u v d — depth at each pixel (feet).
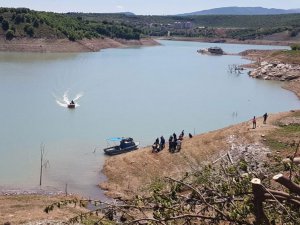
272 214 22.48
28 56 524.52
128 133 199.62
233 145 153.69
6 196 121.60
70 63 473.26
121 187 132.67
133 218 22.85
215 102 285.64
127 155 155.63
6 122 206.18
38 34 599.57
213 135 166.09
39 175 141.18
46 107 245.04
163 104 271.08
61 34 622.95
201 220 22.44
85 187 132.77
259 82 391.86
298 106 282.77
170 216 21.86
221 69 483.51
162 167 143.95
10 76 354.74
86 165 152.05
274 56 499.10
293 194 21.65
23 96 273.33
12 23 597.11
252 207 20.77
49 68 418.92
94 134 193.57
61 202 26.71
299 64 433.07
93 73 401.29
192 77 408.67
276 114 196.44
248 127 171.73
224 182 22.75
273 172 25.02
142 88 329.72
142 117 232.12
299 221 21.44
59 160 156.25
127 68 455.63
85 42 645.10
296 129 167.63
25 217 101.96
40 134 188.44
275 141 152.35
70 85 325.42
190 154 150.71
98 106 255.91
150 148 162.61
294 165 24.54
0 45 565.53
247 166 24.25
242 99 301.22
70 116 226.58
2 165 148.56
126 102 271.90
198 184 23.71
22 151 164.04
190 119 233.55
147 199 23.30
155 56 615.16
